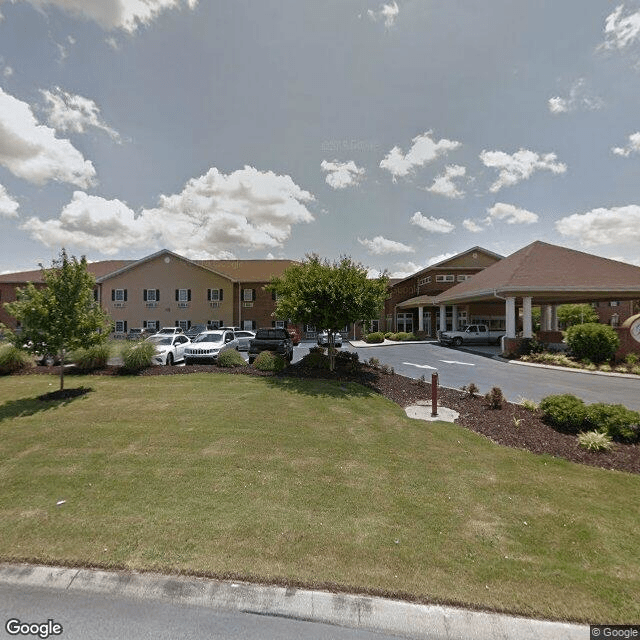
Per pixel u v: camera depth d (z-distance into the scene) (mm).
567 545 3244
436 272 35094
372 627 2428
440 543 3240
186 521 3506
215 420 6590
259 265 39219
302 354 20406
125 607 2551
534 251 20625
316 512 3727
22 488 4184
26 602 2594
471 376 12695
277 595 2627
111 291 33656
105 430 6086
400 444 5758
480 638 2361
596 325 15344
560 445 5750
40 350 8188
